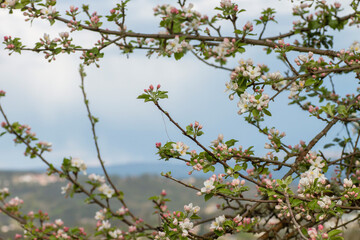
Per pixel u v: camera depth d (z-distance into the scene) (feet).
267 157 14.52
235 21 15.62
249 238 17.79
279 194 11.64
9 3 15.87
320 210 11.33
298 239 15.05
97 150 15.42
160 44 16.47
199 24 15.29
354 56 14.29
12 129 14.67
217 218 12.86
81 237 15.38
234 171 12.23
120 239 15.11
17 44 16.03
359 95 15.37
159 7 14.78
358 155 15.97
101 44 16.44
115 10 16.26
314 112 14.33
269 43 15.90
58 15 16.29
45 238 15.30
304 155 13.94
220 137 13.28
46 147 15.24
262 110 13.28
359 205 12.16
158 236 13.35
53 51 16.22
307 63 13.83
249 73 13.38
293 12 18.33
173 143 13.15
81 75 14.83
